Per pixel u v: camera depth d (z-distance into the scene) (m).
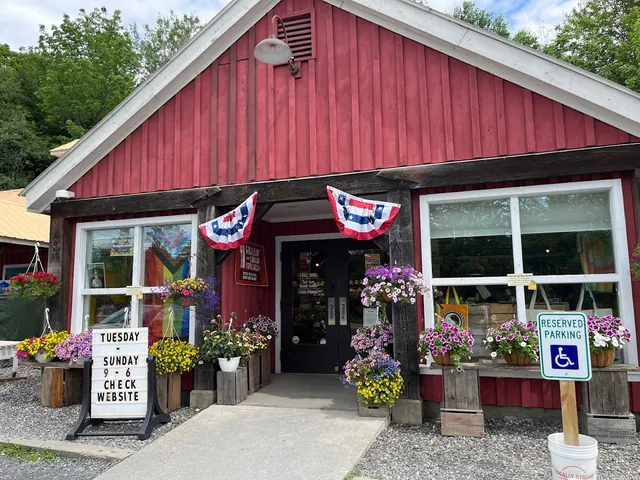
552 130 5.10
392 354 5.80
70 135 27.22
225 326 6.18
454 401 4.75
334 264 7.90
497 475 3.76
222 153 6.34
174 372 5.85
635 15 18.98
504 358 4.92
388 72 5.75
